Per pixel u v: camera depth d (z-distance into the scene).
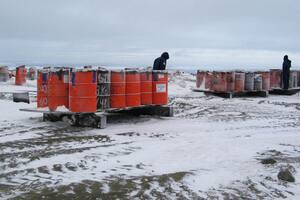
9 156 7.94
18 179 6.38
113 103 12.50
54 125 12.05
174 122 13.23
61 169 7.02
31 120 12.86
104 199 5.46
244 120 13.94
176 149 8.84
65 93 12.09
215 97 22.64
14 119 13.01
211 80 23.17
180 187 6.06
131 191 5.81
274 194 5.91
